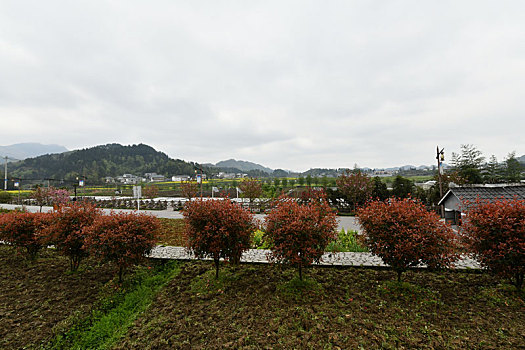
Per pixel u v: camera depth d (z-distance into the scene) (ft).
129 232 18.83
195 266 23.13
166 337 13.15
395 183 77.92
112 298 17.80
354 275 20.06
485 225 15.74
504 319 13.43
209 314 15.03
